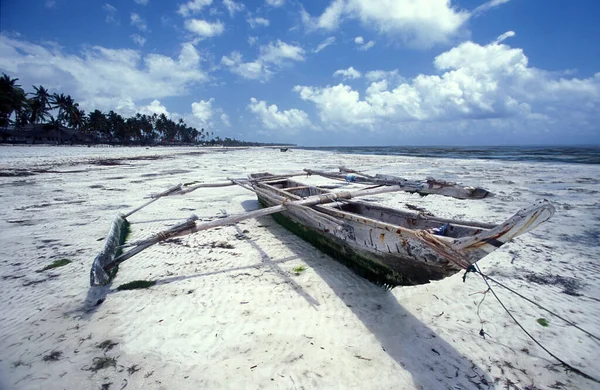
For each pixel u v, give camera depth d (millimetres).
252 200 10180
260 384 2701
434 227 4352
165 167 21625
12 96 41250
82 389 2654
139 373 2828
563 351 3162
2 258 5379
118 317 3664
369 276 4527
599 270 4902
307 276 4695
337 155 40469
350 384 2719
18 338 3287
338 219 4820
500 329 3502
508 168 19656
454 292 4277
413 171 18234
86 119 64438
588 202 9469
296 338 3297
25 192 11211
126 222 7410
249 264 5133
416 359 3033
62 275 4750
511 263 5172
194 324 3531
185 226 4711
